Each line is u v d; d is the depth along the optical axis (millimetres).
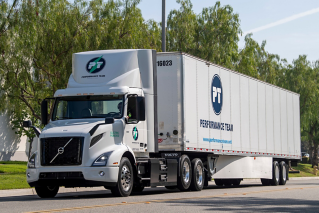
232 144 23969
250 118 26344
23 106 35750
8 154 49188
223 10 51469
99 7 34125
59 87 32000
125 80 17000
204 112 21375
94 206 12469
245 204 13656
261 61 64188
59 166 15266
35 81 33719
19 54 30859
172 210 11602
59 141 15398
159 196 16859
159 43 39500
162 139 19766
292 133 32844
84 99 16812
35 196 18359
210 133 21828
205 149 21234
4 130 48438
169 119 19766
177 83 19797
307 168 69625
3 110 32906
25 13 30422
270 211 11812
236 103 24766
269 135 28844
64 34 31922
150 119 17953
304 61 68875
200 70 21281
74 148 15242
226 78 23812
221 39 50906
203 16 52438
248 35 58406
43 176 15445
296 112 33969
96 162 15164
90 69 17281
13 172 31844
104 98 16672
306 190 22078
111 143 15891
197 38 51531
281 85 68375
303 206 13391
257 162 27234
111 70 17125
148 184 17578
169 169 18938
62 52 32000
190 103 20219
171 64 19953
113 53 17547
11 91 31938
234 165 24828
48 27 31344
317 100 68188
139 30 35156
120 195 15930
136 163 17016
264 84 28562
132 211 11227
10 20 30453
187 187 20141
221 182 29094
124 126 16422
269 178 28547
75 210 11430
